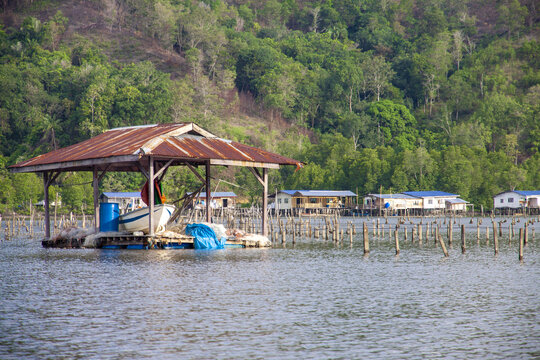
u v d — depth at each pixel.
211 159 84.81
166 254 85.81
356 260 82.12
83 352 35.28
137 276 63.72
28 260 79.44
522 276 66.50
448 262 80.12
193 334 39.31
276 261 79.38
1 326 41.28
